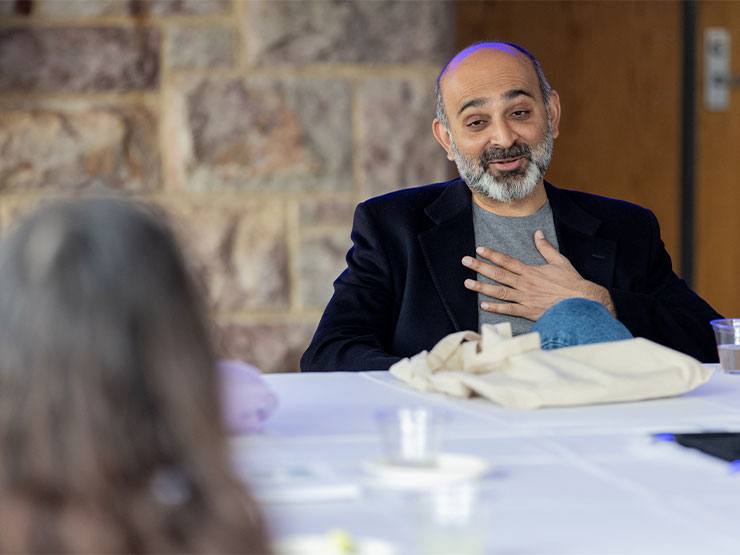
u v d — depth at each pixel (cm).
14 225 76
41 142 434
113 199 77
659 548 115
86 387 70
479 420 196
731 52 635
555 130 354
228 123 443
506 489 142
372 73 450
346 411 209
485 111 334
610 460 161
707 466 156
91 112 437
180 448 72
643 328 318
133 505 71
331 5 445
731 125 640
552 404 209
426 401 221
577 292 319
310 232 450
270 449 171
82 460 70
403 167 453
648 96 635
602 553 113
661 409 208
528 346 221
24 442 70
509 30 626
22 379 70
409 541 118
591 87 633
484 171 336
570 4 627
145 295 72
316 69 447
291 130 446
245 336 449
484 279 334
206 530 72
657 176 639
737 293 649
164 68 439
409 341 328
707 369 222
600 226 348
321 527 124
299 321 451
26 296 71
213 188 444
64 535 69
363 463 158
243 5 441
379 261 338
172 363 72
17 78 432
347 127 450
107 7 434
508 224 345
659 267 352
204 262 445
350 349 306
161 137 442
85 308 71
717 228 645
